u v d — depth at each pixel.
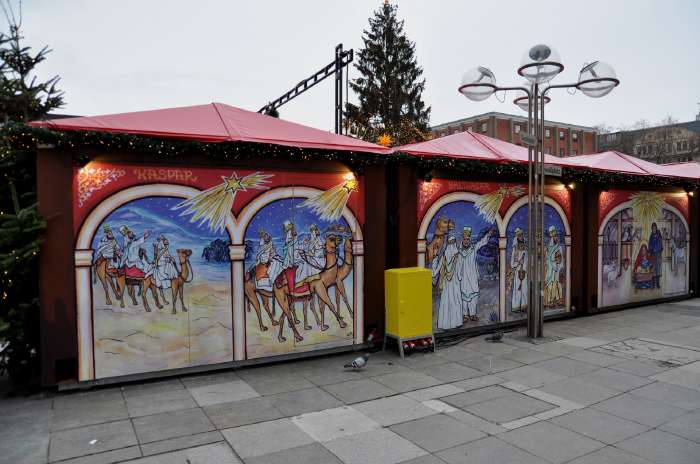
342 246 8.16
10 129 5.94
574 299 11.24
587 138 70.88
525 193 10.27
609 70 8.52
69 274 6.33
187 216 6.98
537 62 8.40
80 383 6.38
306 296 7.86
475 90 9.01
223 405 5.89
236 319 7.31
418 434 5.11
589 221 11.44
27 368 6.68
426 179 8.91
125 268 6.62
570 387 6.58
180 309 6.95
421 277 8.19
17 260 5.84
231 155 7.07
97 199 6.46
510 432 5.16
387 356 8.09
